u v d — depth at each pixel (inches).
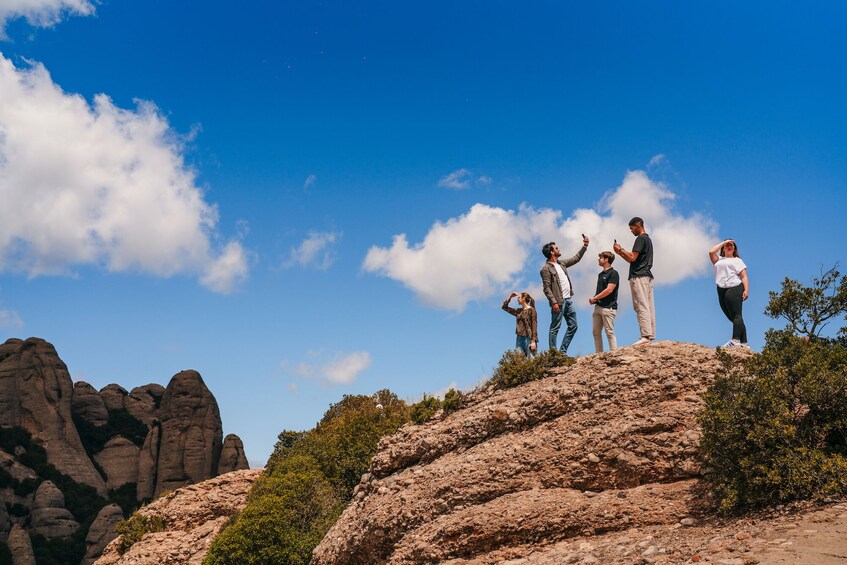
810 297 586.2
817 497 458.0
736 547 418.3
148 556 1275.8
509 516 604.7
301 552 997.8
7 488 4023.1
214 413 4847.4
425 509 682.8
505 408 727.1
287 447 1429.6
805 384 499.5
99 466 4517.7
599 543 535.2
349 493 1126.4
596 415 649.6
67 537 3941.9
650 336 732.7
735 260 711.7
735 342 692.1
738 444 502.9
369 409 1311.5
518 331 856.3
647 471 586.9
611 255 797.9
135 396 4980.3
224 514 1342.3
